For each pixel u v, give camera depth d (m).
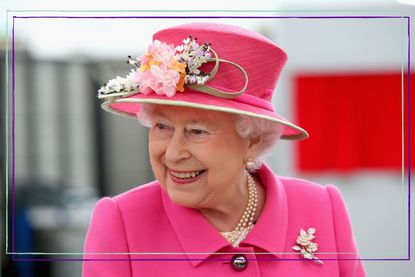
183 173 2.04
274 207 2.29
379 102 6.00
